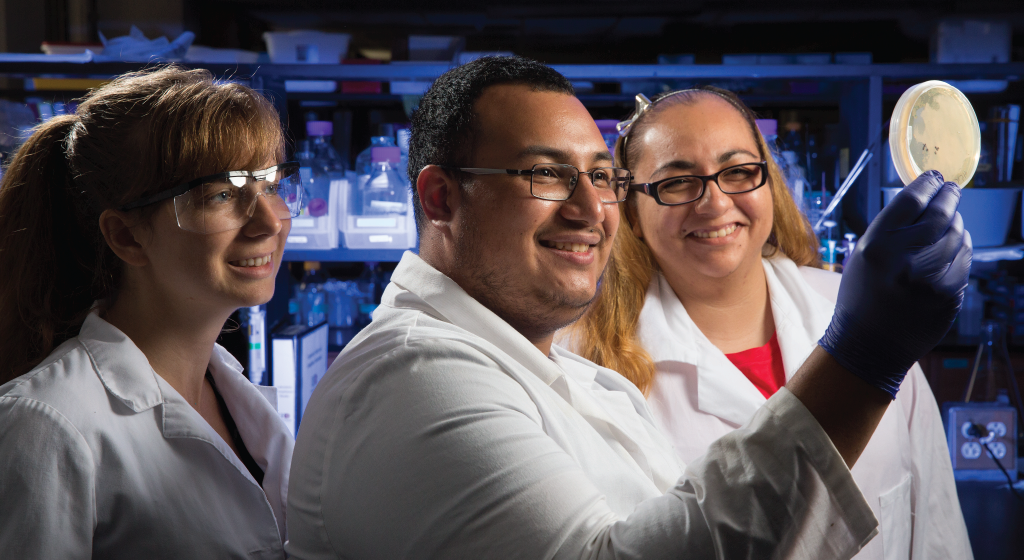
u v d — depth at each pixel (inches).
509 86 30.6
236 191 33.2
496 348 28.5
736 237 48.9
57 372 31.4
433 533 22.1
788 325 52.2
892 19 94.9
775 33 97.3
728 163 48.0
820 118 95.1
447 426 23.3
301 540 28.0
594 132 31.2
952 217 24.5
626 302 53.2
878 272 23.3
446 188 31.1
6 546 27.4
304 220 78.0
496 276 30.5
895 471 49.7
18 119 83.0
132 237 33.6
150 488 31.3
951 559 52.9
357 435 25.1
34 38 97.2
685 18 96.9
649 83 86.0
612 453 30.7
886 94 87.7
